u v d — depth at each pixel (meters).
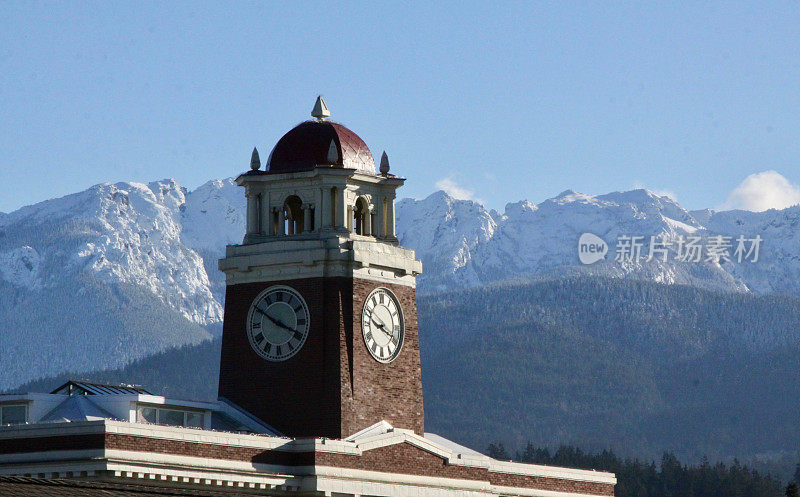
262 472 197.62
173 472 187.25
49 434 184.38
